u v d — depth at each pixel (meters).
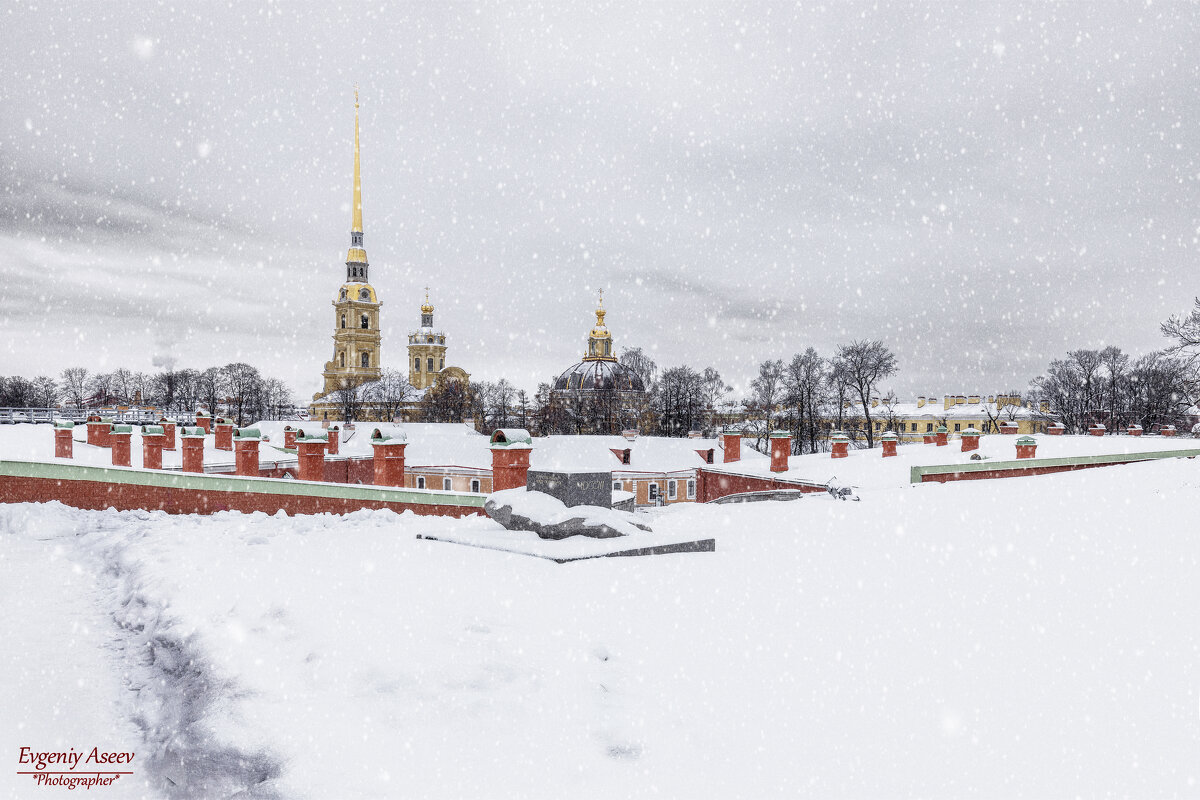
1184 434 50.97
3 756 5.36
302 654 5.97
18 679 6.56
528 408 105.50
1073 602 8.02
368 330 141.62
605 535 11.60
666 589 8.58
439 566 9.46
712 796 4.14
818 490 25.95
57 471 13.86
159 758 5.16
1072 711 5.21
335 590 7.76
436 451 55.16
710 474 36.91
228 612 7.04
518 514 12.05
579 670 5.81
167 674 6.41
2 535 12.25
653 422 94.62
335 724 4.93
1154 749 4.61
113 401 103.56
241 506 15.16
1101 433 39.97
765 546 12.35
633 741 4.76
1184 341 41.53
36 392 101.00
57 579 9.71
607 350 109.50
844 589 8.83
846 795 4.12
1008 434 37.41
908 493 21.58
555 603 7.72
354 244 146.50
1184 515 13.08
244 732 4.87
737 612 7.68
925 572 9.84
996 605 8.02
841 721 5.08
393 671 5.62
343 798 4.15
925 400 115.81
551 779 4.33
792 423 82.25
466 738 4.79
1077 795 4.08
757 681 5.77
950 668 6.08
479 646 6.18
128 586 8.81
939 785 4.22
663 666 6.02
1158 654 6.30
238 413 104.00
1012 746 4.70
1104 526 12.80
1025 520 14.33
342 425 63.44
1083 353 78.44
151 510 14.41
